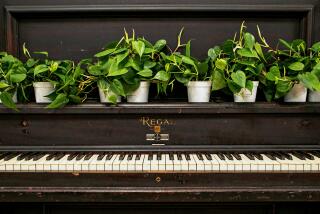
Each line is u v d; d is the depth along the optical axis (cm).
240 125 126
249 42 125
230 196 105
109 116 126
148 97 138
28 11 143
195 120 126
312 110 121
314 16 145
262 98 143
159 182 106
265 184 106
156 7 142
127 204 157
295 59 127
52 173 106
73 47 150
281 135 126
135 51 126
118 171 106
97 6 142
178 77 127
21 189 105
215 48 134
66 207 158
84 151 125
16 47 147
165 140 126
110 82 122
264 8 142
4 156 117
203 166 105
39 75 125
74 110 121
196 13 145
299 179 106
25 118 125
